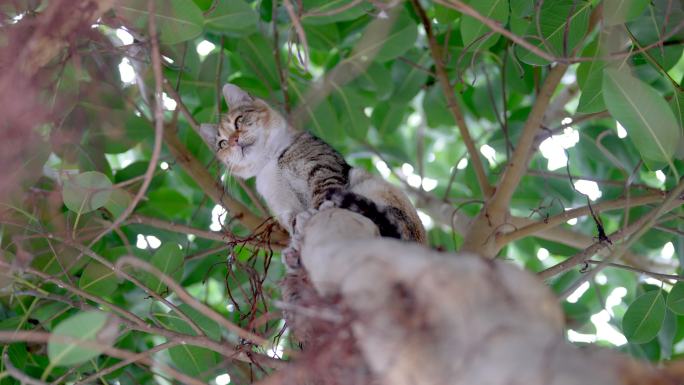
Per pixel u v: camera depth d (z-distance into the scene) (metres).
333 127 5.88
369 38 5.35
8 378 4.52
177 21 4.25
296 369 2.82
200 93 5.90
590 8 4.48
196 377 4.19
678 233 4.66
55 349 3.17
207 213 6.10
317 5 5.02
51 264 4.65
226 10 5.05
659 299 4.58
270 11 5.78
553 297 2.55
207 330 4.52
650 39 4.71
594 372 2.12
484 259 2.59
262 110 5.41
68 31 3.58
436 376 2.32
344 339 2.63
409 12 6.03
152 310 4.58
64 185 4.09
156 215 5.71
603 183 5.47
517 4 4.61
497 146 6.04
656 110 3.67
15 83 3.48
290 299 3.34
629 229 4.17
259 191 5.19
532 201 5.95
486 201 4.88
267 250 4.68
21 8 3.93
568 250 5.57
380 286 2.52
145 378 5.16
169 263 4.47
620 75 3.66
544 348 2.17
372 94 6.37
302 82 6.06
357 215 3.28
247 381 4.65
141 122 5.18
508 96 6.66
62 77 4.30
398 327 2.42
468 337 2.28
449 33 5.49
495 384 2.13
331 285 2.72
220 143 5.49
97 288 4.54
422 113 7.20
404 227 4.40
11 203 4.25
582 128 5.71
